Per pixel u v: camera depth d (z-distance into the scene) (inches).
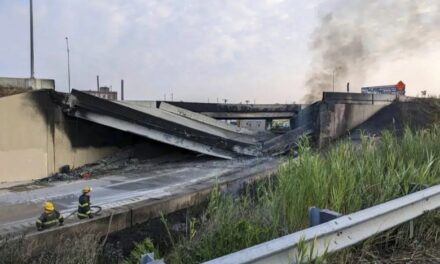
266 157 951.0
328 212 143.9
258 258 108.8
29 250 329.1
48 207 397.4
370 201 189.8
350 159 232.8
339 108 1007.0
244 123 2011.6
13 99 808.9
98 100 911.7
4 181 786.8
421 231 175.3
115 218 452.4
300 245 118.7
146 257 109.2
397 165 231.1
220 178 688.4
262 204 187.9
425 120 721.6
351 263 149.2
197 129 1031.6
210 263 100.7
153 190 637.3
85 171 902.4
